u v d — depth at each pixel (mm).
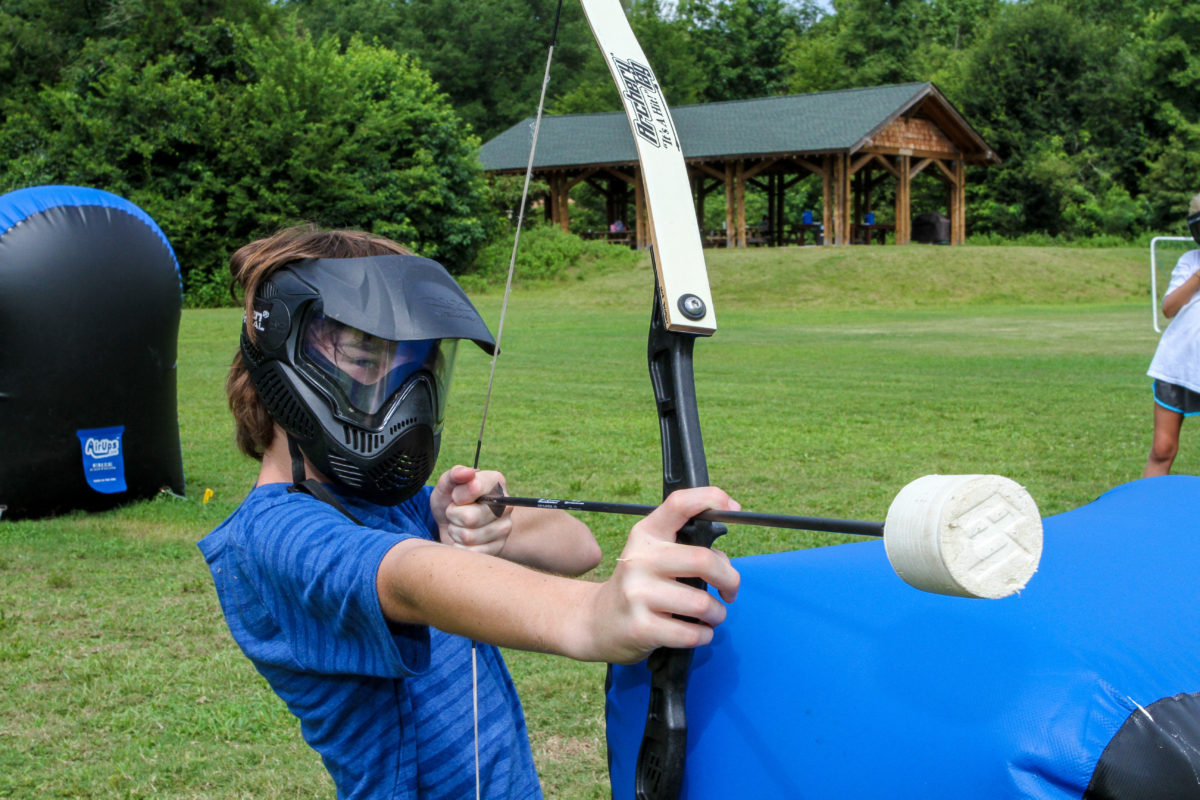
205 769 3260
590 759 3266
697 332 1098
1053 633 1066
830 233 36906
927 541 733
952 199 40938
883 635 1165
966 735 1006
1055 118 51844
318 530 1195
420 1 76062
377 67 36094
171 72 32875
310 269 1305
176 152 31203
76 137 31172
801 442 8648
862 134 35719
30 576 5328
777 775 1151
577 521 1705
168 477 7172
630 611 931
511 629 1009
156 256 6855
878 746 1069
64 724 3588
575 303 30641
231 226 31109
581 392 12117
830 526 835
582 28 75812
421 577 1077
